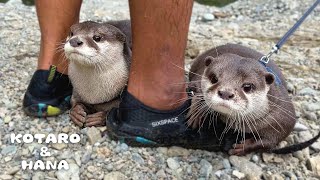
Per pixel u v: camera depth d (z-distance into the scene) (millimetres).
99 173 399
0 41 631
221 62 397
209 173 406
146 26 381
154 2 369
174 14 375
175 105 412
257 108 397
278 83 433
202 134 421
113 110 435
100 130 438
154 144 419
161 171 403
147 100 407
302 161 429
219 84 376
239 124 416
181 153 423
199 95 403
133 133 412
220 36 725
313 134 468
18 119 457
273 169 417
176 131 415
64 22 441
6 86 516
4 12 747
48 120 457
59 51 445
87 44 409
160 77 399
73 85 448
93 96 447
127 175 397
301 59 640
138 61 400
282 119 420
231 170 412
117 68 435
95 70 427
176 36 386
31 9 781
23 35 657
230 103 366
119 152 418
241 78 382
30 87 455
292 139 459
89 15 788
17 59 583
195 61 520
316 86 564
